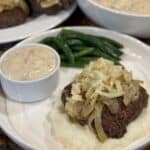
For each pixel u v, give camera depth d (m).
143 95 0.42
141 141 0.38
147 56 0.51
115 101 0.40
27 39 0.52
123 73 0.42
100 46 0.52
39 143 0.39
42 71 0.45
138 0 0.53
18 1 0.56
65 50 0.51
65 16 0.57
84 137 0.39
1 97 0.45
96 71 0.42
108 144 0.38
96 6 0.51
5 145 0.40
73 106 0.40
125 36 0.52
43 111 0.44
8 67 0.45
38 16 0.58
